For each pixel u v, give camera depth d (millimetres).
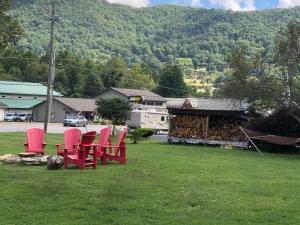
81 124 65188
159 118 65000
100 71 116500
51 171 13406
